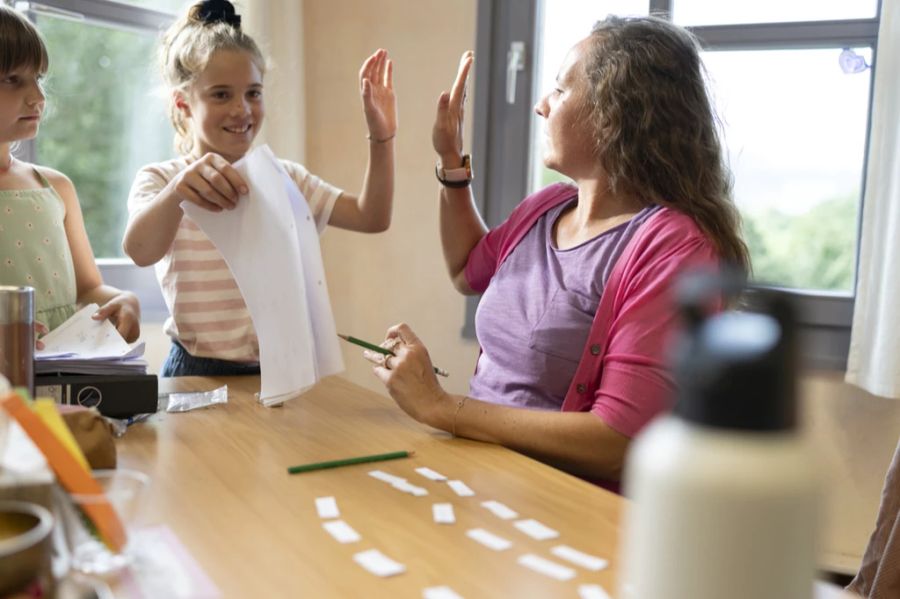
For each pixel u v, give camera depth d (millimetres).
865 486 2197
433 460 1025
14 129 1524
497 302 1403
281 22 2371
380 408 1289
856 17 2186
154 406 1147
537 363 1298
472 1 2504
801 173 2291
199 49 1661
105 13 2172
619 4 2402
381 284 2645
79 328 1296
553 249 1388
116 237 2355
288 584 660
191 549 722
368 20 2574
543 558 724
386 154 1698
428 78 2561
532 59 2479
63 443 645
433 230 2598
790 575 401
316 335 1315
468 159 1623
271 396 1240
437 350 2627
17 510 586
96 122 2254
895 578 1215
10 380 1004
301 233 1314
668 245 1196
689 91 1327
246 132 1707
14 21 1488
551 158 1406
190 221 1693
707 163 1329
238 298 1706
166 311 2363
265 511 820
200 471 941
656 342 1127
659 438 431
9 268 1646
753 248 2354
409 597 644
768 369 406
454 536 771
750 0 2291
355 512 826
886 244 1999
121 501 658
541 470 996
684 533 406
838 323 2219
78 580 625
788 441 409
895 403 2158
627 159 1309
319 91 2582
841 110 2236
